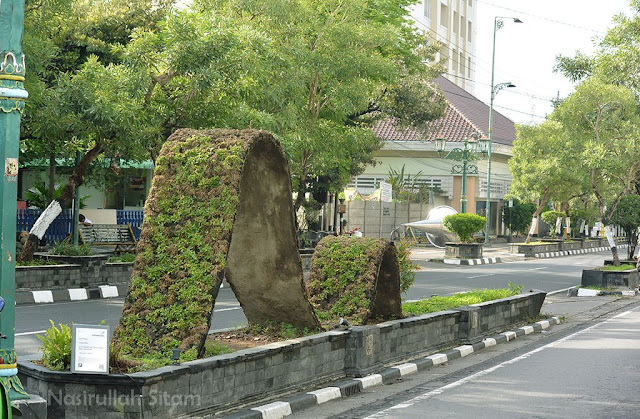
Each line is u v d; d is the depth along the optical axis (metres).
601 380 11.18
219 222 8.64
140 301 8.59
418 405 9.46
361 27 26.58
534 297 18.05
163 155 9.09
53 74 22.09
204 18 20.59
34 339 13.06
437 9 68.31
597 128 27.88
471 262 37.75
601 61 30.28
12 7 6.72
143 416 7.14
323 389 9.70
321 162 28.55
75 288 19.42
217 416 7.96
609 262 28.94
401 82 35.94
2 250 6.60
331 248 12.20
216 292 8.50
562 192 45.28
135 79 18.91
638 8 29.75
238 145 8.91
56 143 21.75
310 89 27.30
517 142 44.41
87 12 25.89
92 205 36.62
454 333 13.87
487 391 10.37
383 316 12.62
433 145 55.62
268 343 9.89
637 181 30.62
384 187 47.28
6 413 5.77
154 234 8.79
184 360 7.98
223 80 19.45
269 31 24.31
